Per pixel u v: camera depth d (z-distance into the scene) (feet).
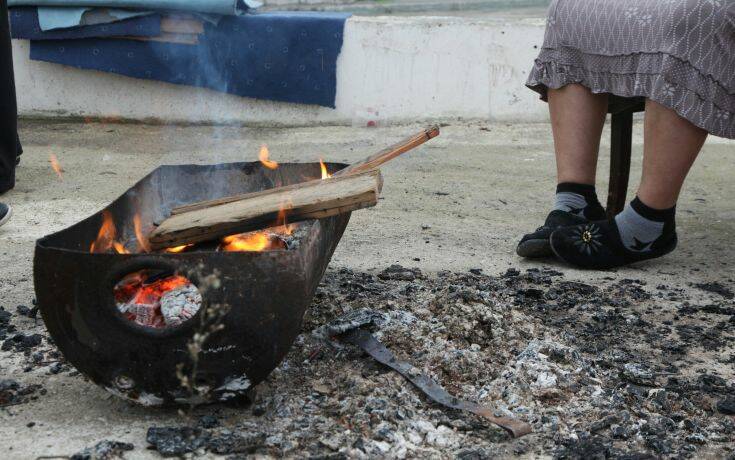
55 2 18.30
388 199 13.76
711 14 8.98
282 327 6.15
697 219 12.69
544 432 6.48
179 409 6.66
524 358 7.36
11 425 6.49
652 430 6.51
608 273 10.29
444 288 9.14
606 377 7.35
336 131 18.92
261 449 6.11
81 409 6.75
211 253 5.90
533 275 10.07
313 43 18.63
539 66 10.71
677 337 8.35
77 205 13.23
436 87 19.12
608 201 11.41
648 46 9.35
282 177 9.13
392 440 6.23
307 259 6.35
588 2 10.08
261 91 18.95
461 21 18.71
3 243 11.18
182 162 16.31
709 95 9.12
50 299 6.10
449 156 16.71
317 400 6.78
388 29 18.66
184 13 18.28
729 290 9.67
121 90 19.47
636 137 17.95
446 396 6.82
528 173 15.53
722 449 6.32
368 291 9.06
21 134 18.44
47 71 19.52
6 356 7.68
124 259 5.85
